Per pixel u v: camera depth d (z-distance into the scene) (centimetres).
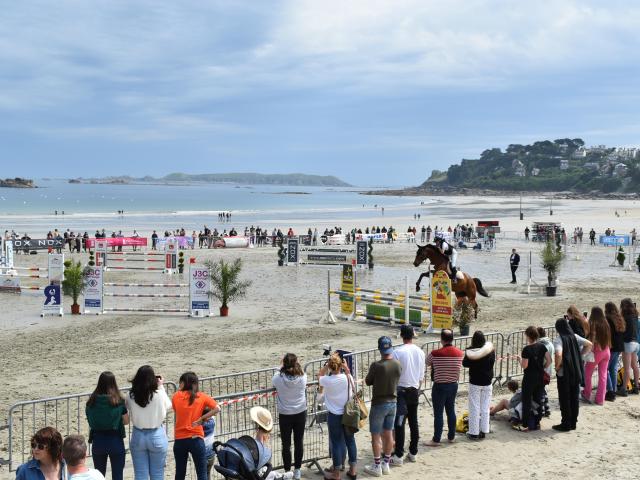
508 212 13438
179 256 3997
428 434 1108
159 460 795
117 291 3036
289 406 898
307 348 1841
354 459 904
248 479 793
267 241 5928
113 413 777
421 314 2231
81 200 18238
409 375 964
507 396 1327
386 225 8738
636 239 5716
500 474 922
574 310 1280
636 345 1316
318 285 3288
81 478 602
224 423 1121
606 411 1221
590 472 928
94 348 1856
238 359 1706
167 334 2072
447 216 11550
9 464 953
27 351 1817
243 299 2831
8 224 7962
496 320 2259
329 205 17750
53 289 2411
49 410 1273
